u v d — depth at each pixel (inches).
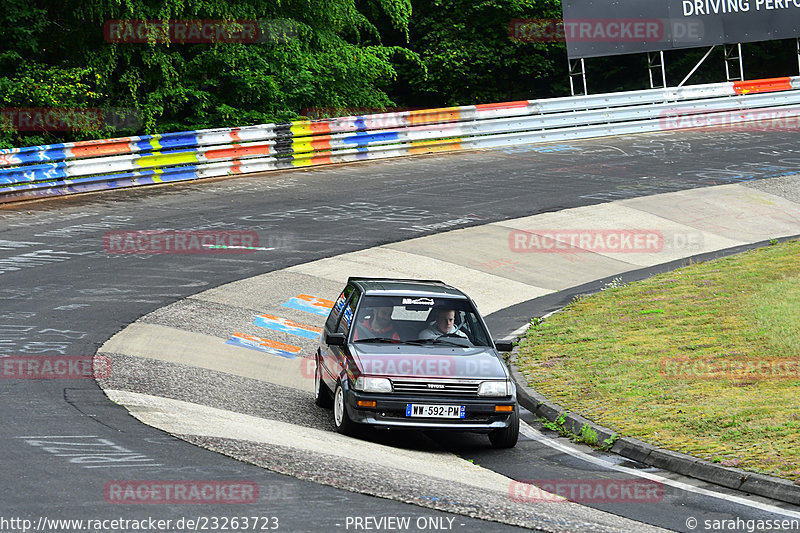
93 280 1189.1
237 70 2314.2
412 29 3243.1
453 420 706.2
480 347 767.1
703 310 1122.0
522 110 2348.7
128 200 1691.7
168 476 542.3
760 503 587.2
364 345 749.9
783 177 1935.3
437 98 3292.3
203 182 1876.2
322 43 2554.1
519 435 779.4
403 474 597.9
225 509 488.7
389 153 2178.9
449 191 1812.3
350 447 672.4
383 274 1295.5
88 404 710.5
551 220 1612.9
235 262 1309.1
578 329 1083.3
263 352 983.0
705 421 742.5
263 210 1637.6
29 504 479.5
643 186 1855.3
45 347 898.7
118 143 1787.6
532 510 541.3
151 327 1005.2
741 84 2628.0
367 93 2711.6
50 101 1961.1
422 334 769.6
